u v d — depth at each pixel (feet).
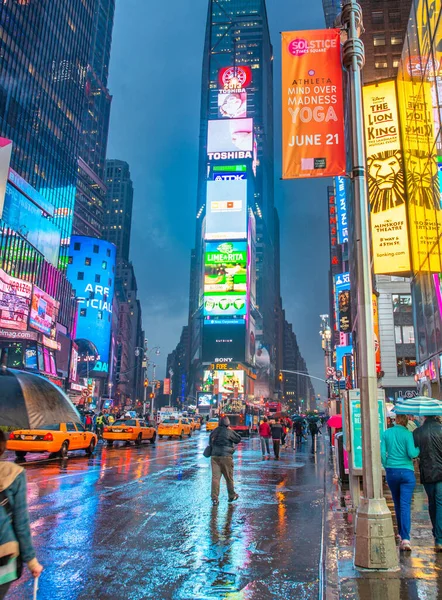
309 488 44.65
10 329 166.40
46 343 180.24
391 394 144.77
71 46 397.80
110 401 298.15
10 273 220.23
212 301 383.65
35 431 64.03
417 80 75.87
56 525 28.22
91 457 72.23
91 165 581.94
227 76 488.02
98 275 377.30
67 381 202.69
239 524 29.45
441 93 66.49
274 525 29.30
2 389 13.51
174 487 43.60
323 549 23.04
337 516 30.78
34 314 181.27
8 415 13.19
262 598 17.46
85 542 24.81
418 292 97.71
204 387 368.89
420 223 74.74
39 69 341.62
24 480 11.28
